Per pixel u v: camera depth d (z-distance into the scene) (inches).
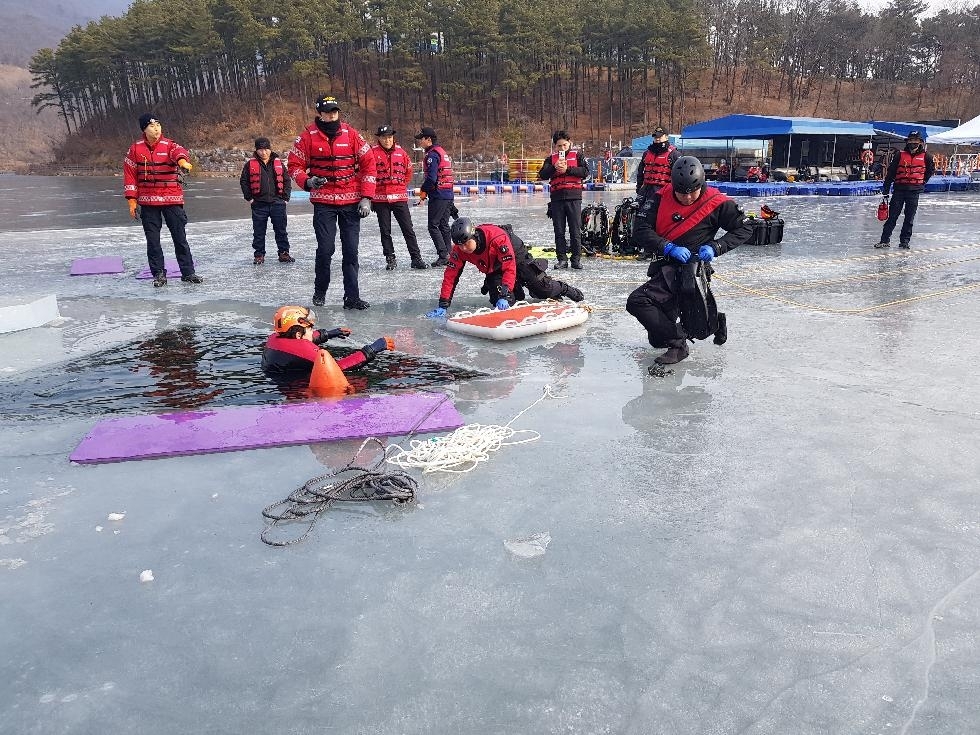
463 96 3380.9
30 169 4018.2
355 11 3388.3
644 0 3262.8
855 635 77.2
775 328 221.1
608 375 176.2
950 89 3656.5
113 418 151.7
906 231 401.1
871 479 115.0
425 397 157.6
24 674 74.4
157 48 3757.4
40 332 233.6
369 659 75.0
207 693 70.9
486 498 111.5
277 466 125.3
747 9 3639.3
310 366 180.9
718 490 112.3
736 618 80.5
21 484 120.0
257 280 330.0
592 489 113.7
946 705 66.8
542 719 66.1
